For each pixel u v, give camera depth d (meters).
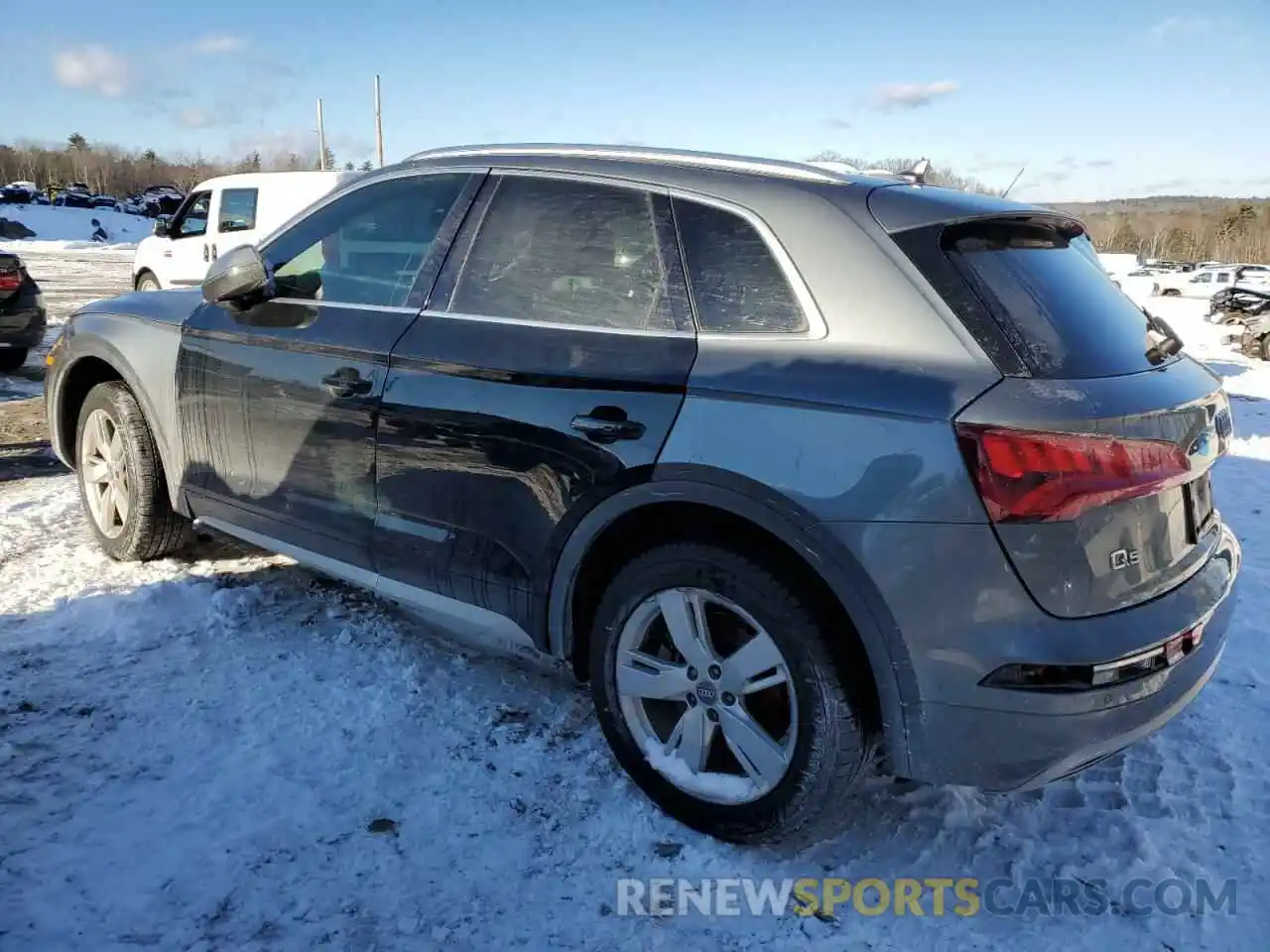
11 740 2.82
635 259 2.68
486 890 2.34
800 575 2.33
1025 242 2.59
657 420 2.45
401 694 3.18
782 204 2.50
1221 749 3.01
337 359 3.15
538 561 2.70
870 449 2.17
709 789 2.52
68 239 49.81
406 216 3.21
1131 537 2.19
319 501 3.25
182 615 3.69
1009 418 2.08
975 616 2.10
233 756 2.80
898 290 2.31
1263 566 4.66
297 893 2.28
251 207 11.99
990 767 2.18
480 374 2.79
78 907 2.19
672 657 2.65
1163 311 29.58
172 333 3.78
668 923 2.26
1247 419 9.45
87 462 4.27
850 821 2.65
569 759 2.88
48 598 3.79
